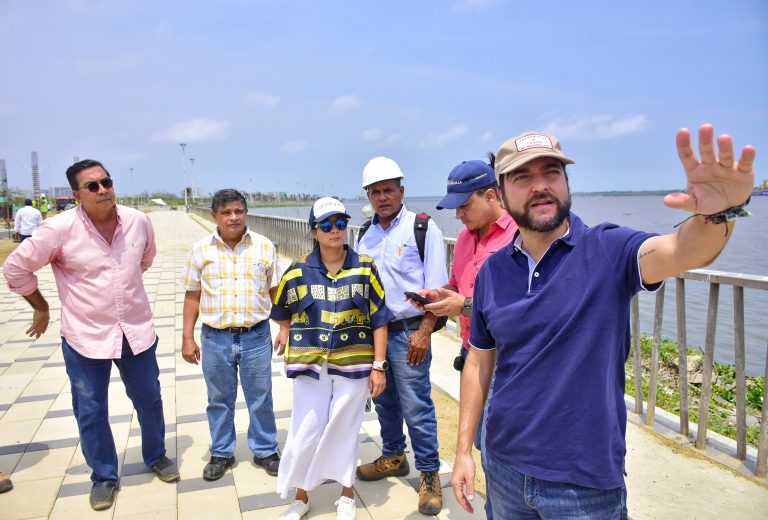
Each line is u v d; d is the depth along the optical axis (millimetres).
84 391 3252
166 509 3270
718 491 3137
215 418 3639
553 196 1764
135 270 3350
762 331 9164
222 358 3518
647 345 6902
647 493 3123
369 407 3551
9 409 4828
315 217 2934
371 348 3078
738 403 3373
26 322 8141
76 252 3160
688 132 1312
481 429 2469
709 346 3467
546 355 1714
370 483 3555
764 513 2934
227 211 3445
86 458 3346
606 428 1676
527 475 1756
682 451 3602
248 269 3521
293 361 3002
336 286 3016
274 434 3730
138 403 3484
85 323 3225
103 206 3127
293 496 3410
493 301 1898
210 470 3588
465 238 2914
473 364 2115
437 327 3076
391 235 3264
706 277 3414
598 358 1664
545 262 1792
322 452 2984
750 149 1229
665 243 1521
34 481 3604
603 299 1658
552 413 1701
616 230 1723
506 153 1813
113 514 3215
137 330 3363
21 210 16297
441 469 3729
